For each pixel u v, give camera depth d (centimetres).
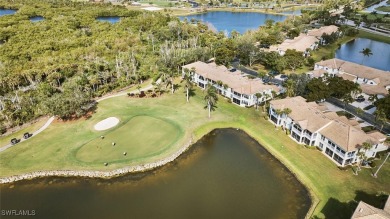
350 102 11788
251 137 10419
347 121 9994
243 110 11950
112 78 14725
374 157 9038
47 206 7750
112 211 7594
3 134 10550
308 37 19425
